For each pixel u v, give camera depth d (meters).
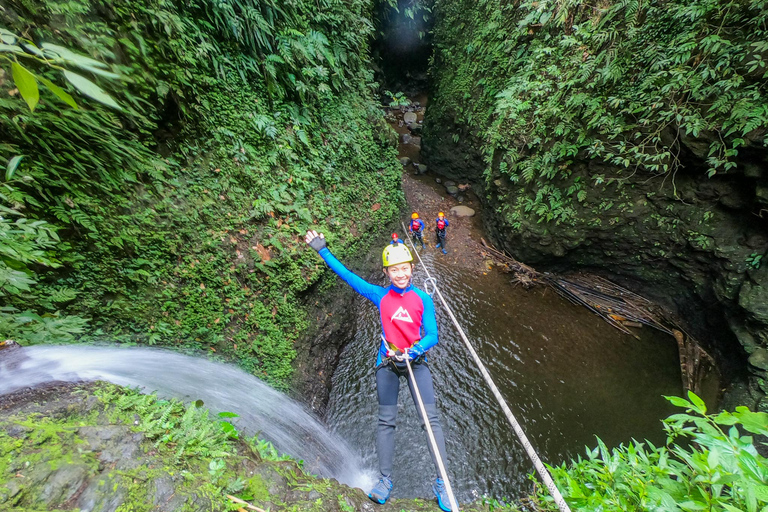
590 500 1.59
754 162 5.05
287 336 5.09
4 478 1.34
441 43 12.30
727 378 5.76
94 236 3.36
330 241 6.06
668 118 5.56
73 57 0.83
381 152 8.93
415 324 2.90
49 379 2.07
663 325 6.99
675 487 1.47
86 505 1.41
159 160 4.07
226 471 1.91
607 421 5.65
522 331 7.09
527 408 5.82
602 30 6.37
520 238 8.23
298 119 6.20
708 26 4.96
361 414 5.58
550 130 7.34
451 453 5.27
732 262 5.69
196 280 4.23
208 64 4.77
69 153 3.19
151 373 3.27
